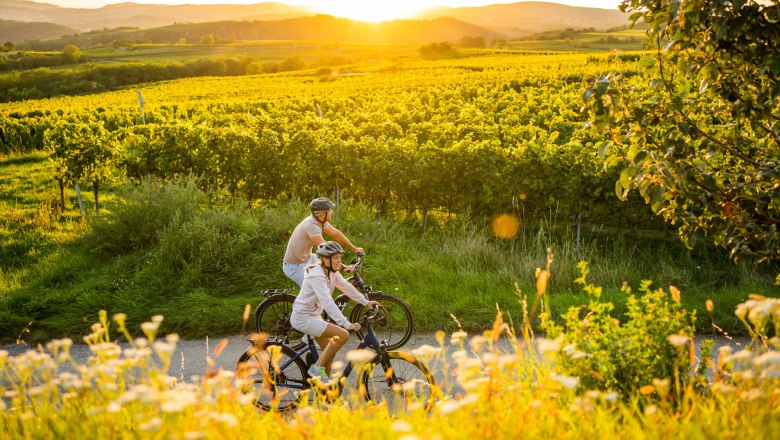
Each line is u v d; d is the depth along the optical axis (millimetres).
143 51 189000
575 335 3869
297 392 5188
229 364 6449
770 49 4207
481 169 10805
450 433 2783
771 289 7762
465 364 3240
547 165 10406
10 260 9938
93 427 3191
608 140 4832
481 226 11156
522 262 8820
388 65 95250
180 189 10188
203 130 12609
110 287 8398
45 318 7824
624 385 3666
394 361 5543
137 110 31562
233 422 2787
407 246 9797
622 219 10133
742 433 2807
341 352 6566
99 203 14227
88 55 172125
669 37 4523
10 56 143625
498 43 158375
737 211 4527
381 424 3172
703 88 4594
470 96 35500
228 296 8102
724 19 4188
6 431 3418
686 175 4477
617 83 4758
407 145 11672
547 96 28719
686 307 7262
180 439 2836
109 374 3342
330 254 5102
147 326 3229
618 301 7441
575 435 2924
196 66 119438
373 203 11984
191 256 8594
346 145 11859
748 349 3607
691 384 3451
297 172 12125
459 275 8477
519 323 7168
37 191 15969
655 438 2836
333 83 60094
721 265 9266
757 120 4617
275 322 7242
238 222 9453
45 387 3309
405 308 6812
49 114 34844
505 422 3070
